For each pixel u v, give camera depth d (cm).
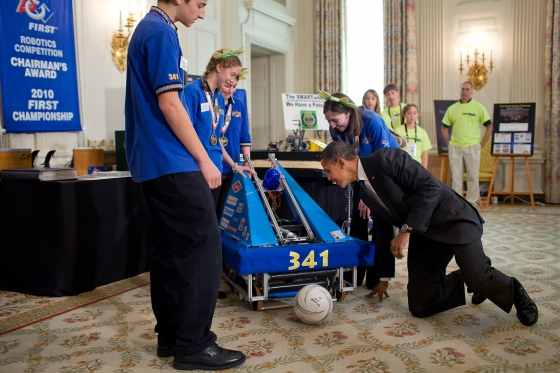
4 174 322
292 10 931
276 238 286
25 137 462
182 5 195
